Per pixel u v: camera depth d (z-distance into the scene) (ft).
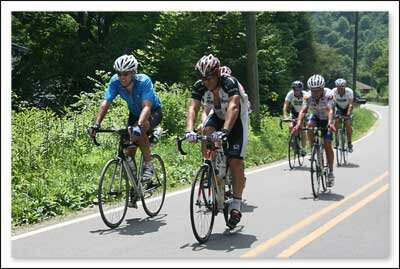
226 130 27.48
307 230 31.01
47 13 141.49
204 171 28.43
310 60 224.33
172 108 68.44
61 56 135.33
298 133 59.52
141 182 33.63
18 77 137.18
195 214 27.91
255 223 32.76
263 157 65.16
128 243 28.25
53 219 33.94
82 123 56.75
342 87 61.67
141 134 31.86
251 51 87.04
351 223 32.71
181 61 116.88
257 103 87.04
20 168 42.50
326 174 43.62
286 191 43.91
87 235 29.84
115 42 137.28
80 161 47.11
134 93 32.89
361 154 72.38
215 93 29.19
